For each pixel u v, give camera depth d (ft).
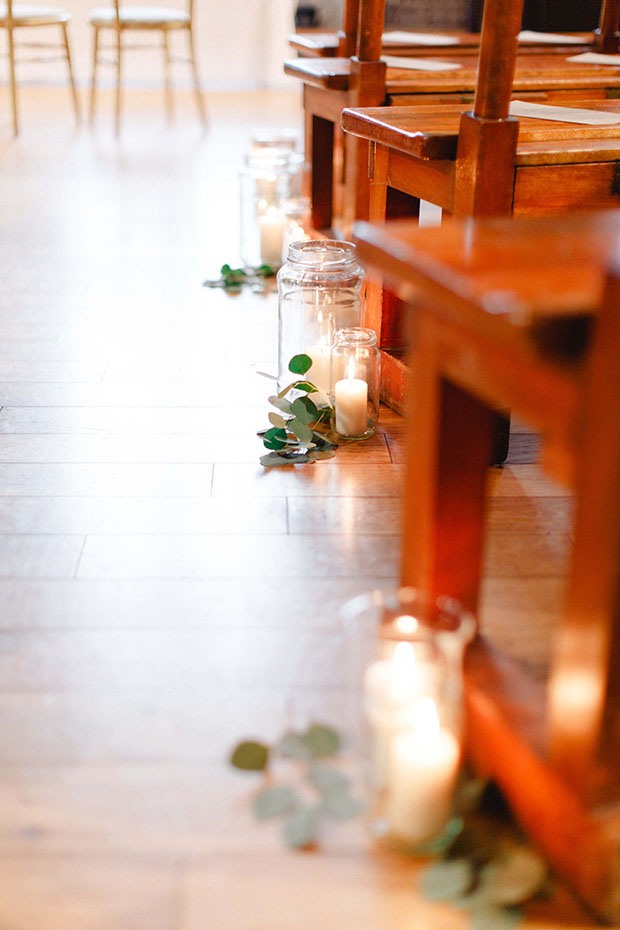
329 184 12.55
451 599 7.67
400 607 7.52
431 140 9.12
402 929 6.59
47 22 18.44
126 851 7.13
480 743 7.57
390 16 15.02
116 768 7.61
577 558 6.23
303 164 13.42
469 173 9.07
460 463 7.50
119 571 8.54
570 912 6.71
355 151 11.47
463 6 14.96
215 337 11.11
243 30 24.58
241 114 21.54
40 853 7.11
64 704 7.84
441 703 7.18
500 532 8.89
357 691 7.48
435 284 6.45
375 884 6.91
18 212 14.10
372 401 9.77
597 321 5.67
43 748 7.67
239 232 13.55
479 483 7.55
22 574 8.50
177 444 9.62
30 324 11.26
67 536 8.77
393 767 7.04
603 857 6.50
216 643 8.13
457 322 6.81
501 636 8.16
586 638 6.25
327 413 9.82
